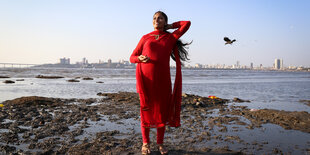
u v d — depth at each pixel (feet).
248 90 43.09
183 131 12.71
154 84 8.88
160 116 9.12
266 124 14.62
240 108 21.25
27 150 9.27
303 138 11.58
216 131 12.75
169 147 9.99
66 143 10.25
